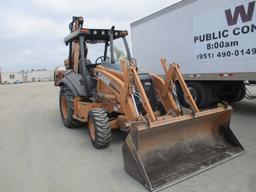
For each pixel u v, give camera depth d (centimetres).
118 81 441
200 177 334
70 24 625
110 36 560
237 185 312
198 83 750
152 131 340
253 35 568
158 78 473
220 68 659
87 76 546
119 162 401
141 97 384
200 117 380
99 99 520
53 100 1250
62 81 619
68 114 594
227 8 618
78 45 582
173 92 445
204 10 680
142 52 970
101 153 441
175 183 317
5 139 557
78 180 349
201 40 703
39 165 405
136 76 396
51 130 619
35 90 2114
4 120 770
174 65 438
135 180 337
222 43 643
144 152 348
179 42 782
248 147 432
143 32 946
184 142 383
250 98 924
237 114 703
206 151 388
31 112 897
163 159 355
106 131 441
